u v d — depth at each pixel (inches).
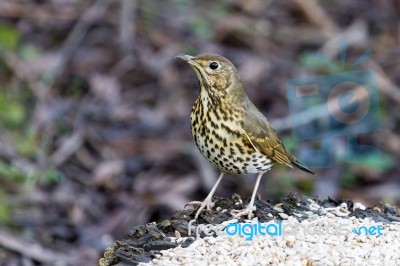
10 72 593.0
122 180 524.1
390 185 540.7
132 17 639.8
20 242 466.6
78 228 487.2
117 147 546.9
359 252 304.2
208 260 297.9
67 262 460.8
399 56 642.8
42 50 613.0
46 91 583.5
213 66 338.6
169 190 516.7
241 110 341.4
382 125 584.4
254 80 606.9
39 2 647.1
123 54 616.1
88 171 529.7
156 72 605.0
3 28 619.8
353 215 337.7
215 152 343.3
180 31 639.8
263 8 671.1
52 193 508.7
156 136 555.2
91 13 639.1
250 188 518.9
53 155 535.8
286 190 520.1
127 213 500.7
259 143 343.0
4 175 511.8
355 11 686.5
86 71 603.8
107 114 571.2
